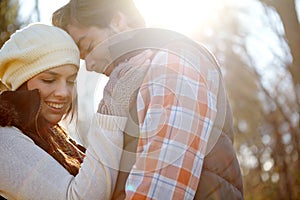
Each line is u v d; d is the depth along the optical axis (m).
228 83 7.08
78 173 2.15
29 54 2.30
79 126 2.40
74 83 2.38
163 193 1.98
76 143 2.56
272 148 6.61
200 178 2.05
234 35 6.74
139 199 1.98
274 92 6.35
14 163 2.19
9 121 2.25
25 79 2.33
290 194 6.61
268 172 7.03
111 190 2.11
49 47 2.29
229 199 2.07
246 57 6.73
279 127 6.54
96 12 2.30
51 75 2.31
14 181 2.18
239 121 7.32
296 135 6.28
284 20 5.80
